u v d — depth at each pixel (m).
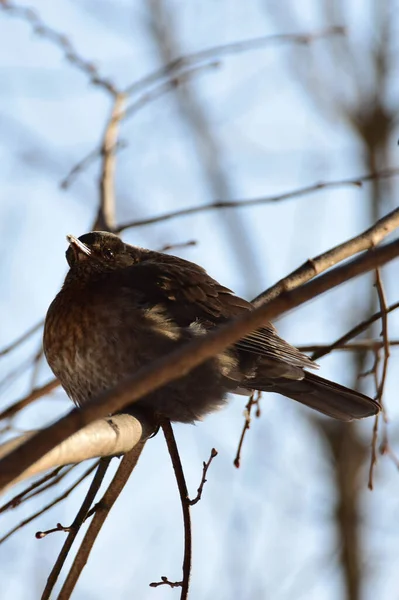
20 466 6.14
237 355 10.95
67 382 11.15
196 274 11.77
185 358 6.43
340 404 11.28
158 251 12.29
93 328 10.91
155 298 11.27
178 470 9.01
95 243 11.78
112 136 12.59
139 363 10.90
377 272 9.78
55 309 11.12
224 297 11.70
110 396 6.36
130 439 8.16
